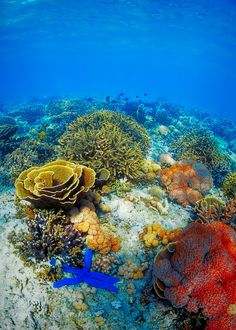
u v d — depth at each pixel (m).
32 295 0.80
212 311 0.68
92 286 0.84
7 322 0.75
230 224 1.06
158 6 5.18
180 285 0.72
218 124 4.23
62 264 0.85
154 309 0.79
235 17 5.11
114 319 0.78
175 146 2.00
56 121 2.50
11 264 0.86
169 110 3.90
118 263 0.91
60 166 0.98
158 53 16.73
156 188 1.31
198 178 1.30
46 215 0.91
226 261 0.72
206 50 11.98
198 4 4.68
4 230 0.98
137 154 1.46
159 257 0.80
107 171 1.25
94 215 0.97
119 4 5.32
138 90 15.30
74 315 0.78
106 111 1.94
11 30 8.11
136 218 1.14
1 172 1.57
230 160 2.09
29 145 1.71
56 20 7.08
